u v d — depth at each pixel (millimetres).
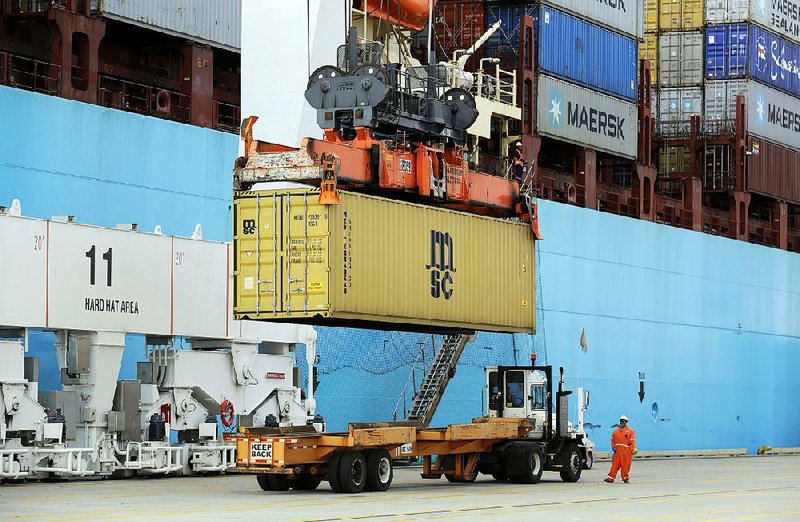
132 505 31938
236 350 46500
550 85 74750
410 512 30875
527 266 48281
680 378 83750
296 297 38469
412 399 64500
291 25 61812
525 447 42875
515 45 74625
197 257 45594
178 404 44531
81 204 50500
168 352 44688
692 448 84438
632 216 84062
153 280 43938
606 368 77250
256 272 39031
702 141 91312
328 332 59531
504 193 47844
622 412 78188
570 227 75000
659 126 92375
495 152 73688
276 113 61812
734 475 52469
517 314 47469
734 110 91750
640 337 80438
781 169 96312
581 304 75625
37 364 41000
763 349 92812
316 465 37562
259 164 39062
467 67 75125
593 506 33812
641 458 76250
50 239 40656
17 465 38812
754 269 92312
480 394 67688
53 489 37250
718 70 92125
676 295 84125
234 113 64125
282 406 48406
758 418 91750
